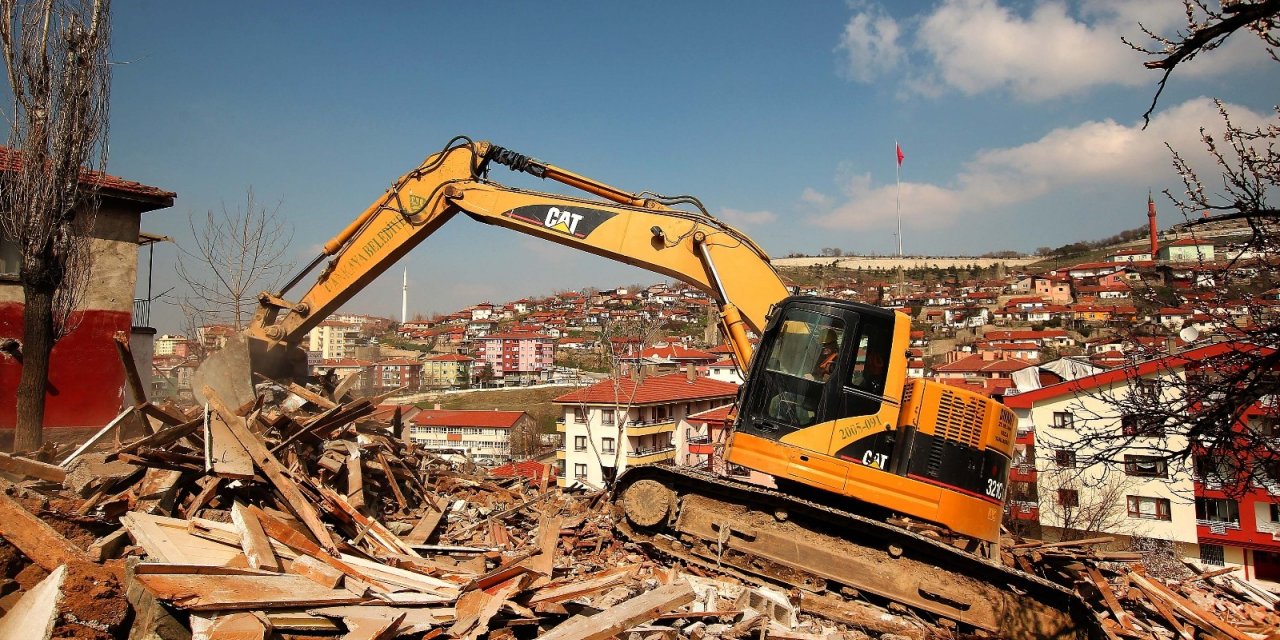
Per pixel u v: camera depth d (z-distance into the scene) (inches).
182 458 304.3
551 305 5954.7
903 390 330.0
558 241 394.3
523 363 3651.6
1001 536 396.2
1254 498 934.4
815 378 327.9
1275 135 189.8
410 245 415.2
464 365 3499.0
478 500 441.4
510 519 411.5
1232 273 207.2
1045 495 967.6
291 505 298.2
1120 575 386.6
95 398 598.9
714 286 373.7
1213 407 195.6
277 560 249.3
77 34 459.5
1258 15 164.6
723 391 1681.8
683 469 364.2
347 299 423.8
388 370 3176.7
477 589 250.5
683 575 330.6
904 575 322.0
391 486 393.7
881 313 331.9
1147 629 348.5
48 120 454.3
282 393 417.7
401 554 305.6
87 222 515.8
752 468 327.6
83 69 462.3
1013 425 346.3
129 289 621.3
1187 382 208.1
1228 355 201.8
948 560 318.0
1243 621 381.7
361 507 348.8
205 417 315.9
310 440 363.3
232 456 311.1
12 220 446.0
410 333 5201.8
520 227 394.6
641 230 383.6
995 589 310.2
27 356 443.5
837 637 289.3
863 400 323.0
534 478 533.3
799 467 321.1
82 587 211.8
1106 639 291.3
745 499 344.5
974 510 321.1
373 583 252.8
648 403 1409.9
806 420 325.1
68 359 588.7
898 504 315.9
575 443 1432.1
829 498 334.6
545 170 407.5
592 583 281.3
